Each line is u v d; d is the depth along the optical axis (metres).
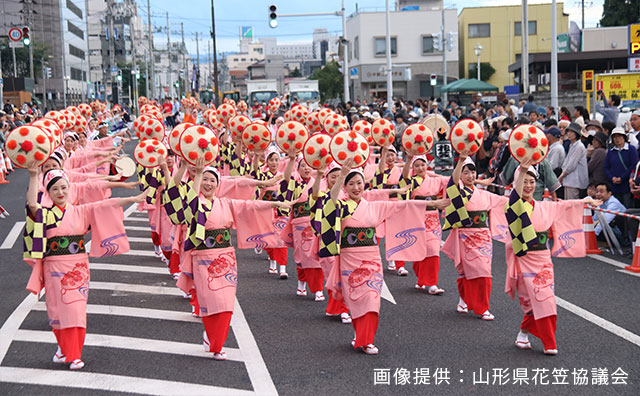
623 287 8.65
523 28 24.89
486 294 7.52
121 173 8.33
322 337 7.05
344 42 36.06
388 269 10.12
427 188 8.83
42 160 6.13
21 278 9.82
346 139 6.52
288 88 49.62
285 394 5.58
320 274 8.43
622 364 6.14
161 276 9.84
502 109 17.53
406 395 5.54
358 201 6.64
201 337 7.08
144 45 113.19
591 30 38.84
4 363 6.41
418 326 7.36
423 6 59.91
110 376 6.01
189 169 8.00
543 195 11.34
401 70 53.94
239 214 6.68
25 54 59.22
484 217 7.66
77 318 6.19
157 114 14.37
